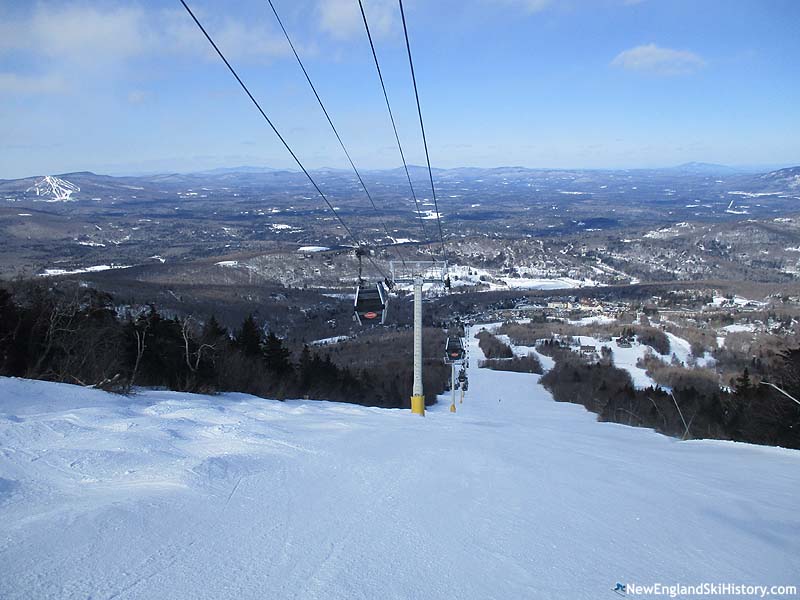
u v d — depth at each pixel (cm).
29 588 260
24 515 355
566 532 404
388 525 387
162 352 1930
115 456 503
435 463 604
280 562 313
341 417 1082
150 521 355
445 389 5325
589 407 3962
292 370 3003
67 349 1670
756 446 1098
